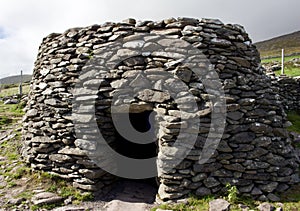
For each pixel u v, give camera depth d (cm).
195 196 430
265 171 450
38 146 517
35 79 579
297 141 617
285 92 870
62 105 502
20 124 843
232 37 490
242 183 441
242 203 415
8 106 1157
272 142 468
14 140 688
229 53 483
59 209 417
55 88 516
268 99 495
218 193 436
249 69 499
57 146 500
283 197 434
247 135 457
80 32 528
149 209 425
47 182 483
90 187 465
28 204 422
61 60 524
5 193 454
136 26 495
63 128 497
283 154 470
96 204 445
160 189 450
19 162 556
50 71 532
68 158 483
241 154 448
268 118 477
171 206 416
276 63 1474
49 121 512
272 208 402
